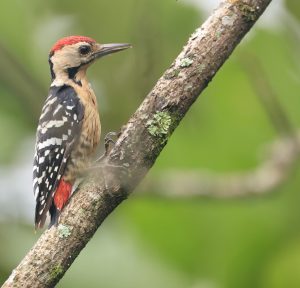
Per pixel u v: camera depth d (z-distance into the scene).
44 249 8.49
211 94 13.66
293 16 13.41
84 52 11.76
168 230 13.14
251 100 13.60
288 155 13.16
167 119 8.45
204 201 13.15
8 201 13.51
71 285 12.26
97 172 8.55
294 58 13.64
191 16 12.77
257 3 8.52
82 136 11.08
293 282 12.83
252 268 13.04
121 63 13.19
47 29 13.34
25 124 13.44
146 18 12.19
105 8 12.92
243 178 13.20
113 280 12.41
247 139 13.64
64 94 11.31
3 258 12.48
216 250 13.10
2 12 13.21
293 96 13.78
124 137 8.51
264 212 13.19
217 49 8.48
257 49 13.66
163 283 12.61
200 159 13.66
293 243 13.03
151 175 13.22
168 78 8.50
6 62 13.27
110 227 13.12
